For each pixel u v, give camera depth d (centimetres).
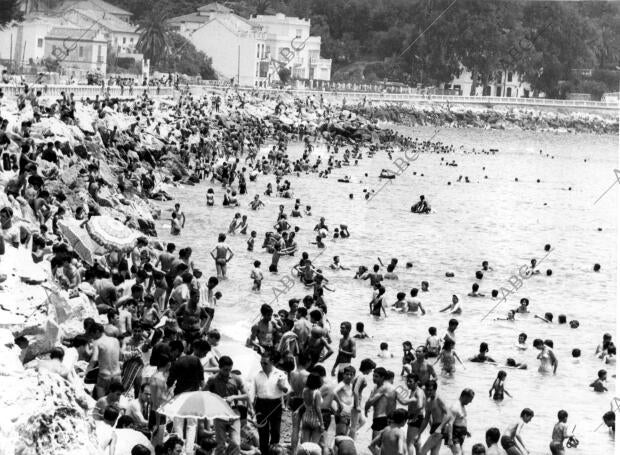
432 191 11575
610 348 4469
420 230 8506
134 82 16462
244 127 15950
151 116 12381
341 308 5291
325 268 6400
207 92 18575
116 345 2866
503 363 4384
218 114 15850
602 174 15288
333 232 7881
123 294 3844
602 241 8562
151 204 7962
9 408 1912
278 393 2800
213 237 7106
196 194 9262
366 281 6091
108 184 7181
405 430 2967
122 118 10581
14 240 3741
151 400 2666
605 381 4078
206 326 3553
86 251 4262
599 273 6944
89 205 6047
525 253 7738
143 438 2503
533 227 9256
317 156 14338
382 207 9750
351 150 16125
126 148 9150
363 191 10594
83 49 18912
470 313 5394
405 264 6850
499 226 9188
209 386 2703
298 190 10325
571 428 3541
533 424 3588
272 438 2833
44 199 4728
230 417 2441
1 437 1861
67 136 7225
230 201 8675
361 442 3167
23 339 2798
